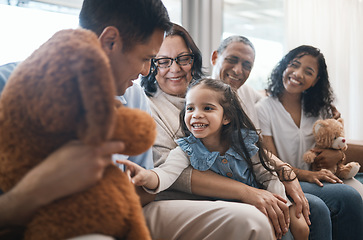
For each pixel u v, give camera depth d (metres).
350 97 3.03
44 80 0.52
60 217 0.52
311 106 1.69
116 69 0.82
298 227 1.10
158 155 1.22
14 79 0.56
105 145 0.53
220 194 1.10
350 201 1.30
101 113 0.47
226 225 0.91
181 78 1.39
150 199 1.05
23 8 1.60
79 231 0.53
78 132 0.51
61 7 1.74
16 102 0.54
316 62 1.62
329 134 1.55
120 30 0.79
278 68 1.72
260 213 0.92
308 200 1.21
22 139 0.54
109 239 0.54
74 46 0.54
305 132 1.65
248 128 1.22
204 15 2.29
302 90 1.63
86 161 0.51
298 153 1.64
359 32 3.04
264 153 1.20
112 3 0.79
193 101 1.17
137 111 0.62
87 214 0.53
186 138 1.21
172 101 1.38
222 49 1.66
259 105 1.70
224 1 2.48
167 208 1.01
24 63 0.59
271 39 2.80
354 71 3.04
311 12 2.71
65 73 0.50
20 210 0.53
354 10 3.03
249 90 1.77
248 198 1.06
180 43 1.37
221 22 2.41
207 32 2.32
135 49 0.81
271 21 2.78
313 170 1.60
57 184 0.51
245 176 1.19
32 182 0.51
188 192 1.15
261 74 2.77
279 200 1.08
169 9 2.21
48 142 0.54
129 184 0.62
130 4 0.78
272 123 1.65
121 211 0.56
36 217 0.53
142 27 0.79
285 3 2.59
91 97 0.47
